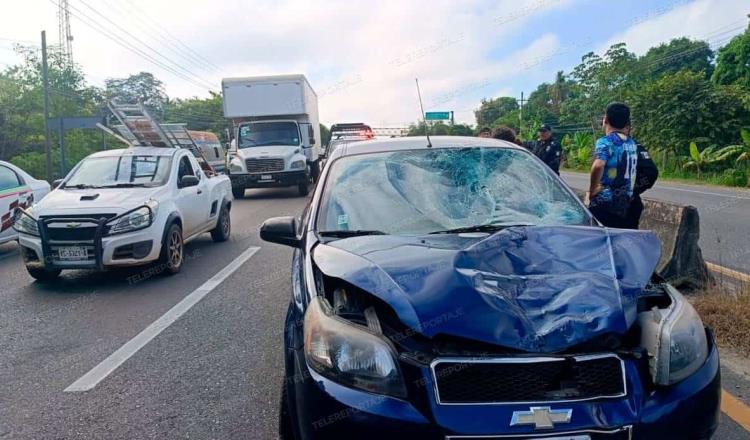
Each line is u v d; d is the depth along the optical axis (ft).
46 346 16.70
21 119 100.17
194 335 17.30
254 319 18.67
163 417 12.29
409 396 7.77
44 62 86.22
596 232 10.24
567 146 127.65
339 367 8.09
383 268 9.06
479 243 9.78
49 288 23.27
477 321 8.02
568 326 8.02
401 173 13.15
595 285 8.81
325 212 12.24
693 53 139.64
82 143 109.60
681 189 63.46
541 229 10.39
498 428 7.46
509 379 7.75
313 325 8.61
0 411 12.74
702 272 19.01
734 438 10.96
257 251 30.04
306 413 8.16
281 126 62.28
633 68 134.82
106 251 22.65
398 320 8.46
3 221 29.60
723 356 14.39
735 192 59.31
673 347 8.22
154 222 23.72
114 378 14.35
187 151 30.53
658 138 88.07
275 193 65.00
